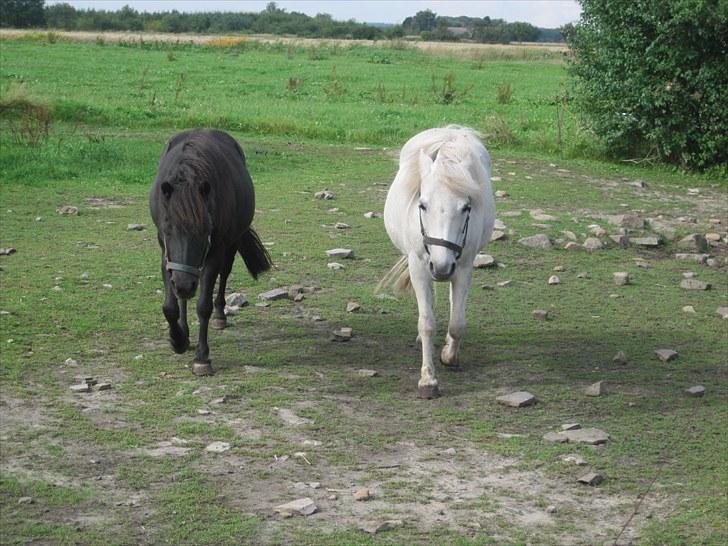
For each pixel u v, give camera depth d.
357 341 7.51
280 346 7.33
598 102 18.56
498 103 27.84
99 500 4.69
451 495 4.87
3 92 23.11
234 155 7.24
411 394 6.38
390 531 4.45
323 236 11.00
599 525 4.59
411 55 53.38
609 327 8.13
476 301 8.80
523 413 6.08
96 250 10.05
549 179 15.72
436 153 6.38
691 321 8.39
